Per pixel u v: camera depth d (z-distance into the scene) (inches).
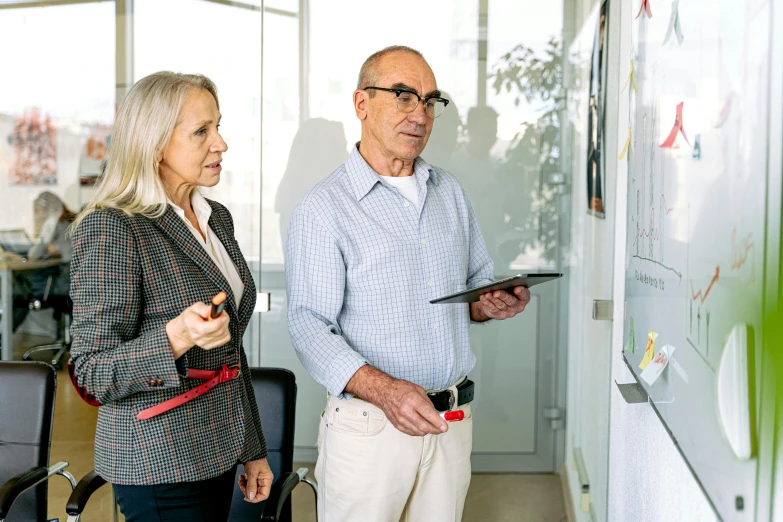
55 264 122.2
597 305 95.7
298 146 114.8
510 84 110.3
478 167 111.7
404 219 78.0
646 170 62.7
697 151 44.2
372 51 112.5
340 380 72.3
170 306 61.7
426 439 76.7
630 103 74.1
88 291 58.8
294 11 113.0
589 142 106.7
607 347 97.9
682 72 48.6
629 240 72.7
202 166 65.8
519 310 77.2
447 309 79.4
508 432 114.8
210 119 65.1
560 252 111.8
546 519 114.2
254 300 73.5
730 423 36.3
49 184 120.3
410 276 77.3
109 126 118.3
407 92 76.2
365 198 78.1
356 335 77.6
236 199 116.1
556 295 112.6
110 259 58.9
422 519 79.5
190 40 115.2
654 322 58.1
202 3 114.4
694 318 44.4
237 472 91.4
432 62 111.1
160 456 60.7
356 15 112.1
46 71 117.7
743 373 34.1
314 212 76.9
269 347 117.6
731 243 36.5
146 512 62.1
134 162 62.6
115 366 56.9
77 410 121.7
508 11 109.3
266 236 116.2
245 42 114.2
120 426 60.8
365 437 75.0
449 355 79.0
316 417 117.6
